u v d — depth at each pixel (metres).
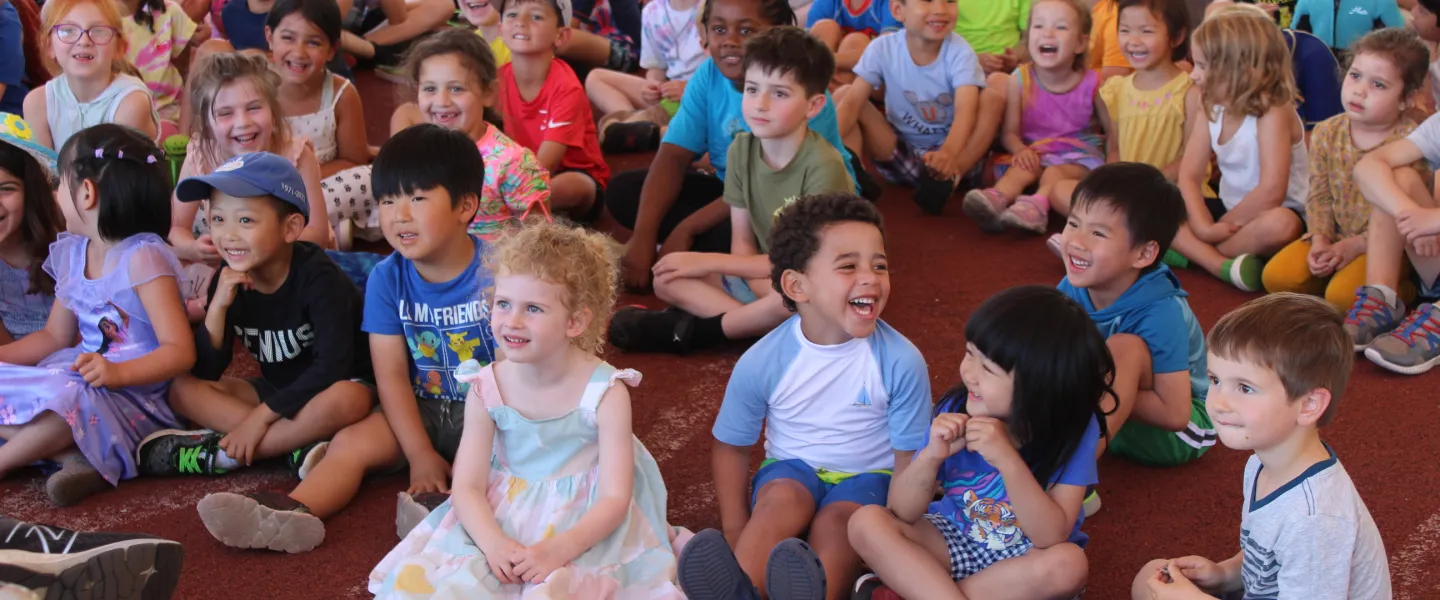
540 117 4.44
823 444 2.51
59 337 3.07
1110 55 5.44
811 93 3.38
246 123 3.51
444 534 2.25
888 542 2.19
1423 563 2.49
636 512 2.31
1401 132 3.62
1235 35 3.83
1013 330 2.11
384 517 2.70
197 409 2.94
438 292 2.75
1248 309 1.96
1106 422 2.38
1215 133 3.99
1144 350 2.65
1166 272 2.73
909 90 4.75
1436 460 2.88
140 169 2.86
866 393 2.46
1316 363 1.88
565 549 2.15
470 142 2.76
